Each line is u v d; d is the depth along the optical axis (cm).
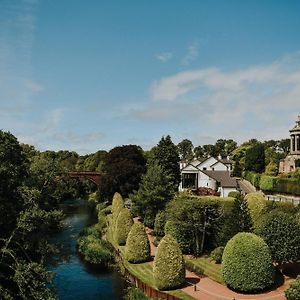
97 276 4619
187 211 4772
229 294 3603
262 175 8500
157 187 6181
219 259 4412
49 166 6125
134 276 4275
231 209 4700
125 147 10144
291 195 6912
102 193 9431
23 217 2866
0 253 2695
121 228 5684
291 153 9038
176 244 3922
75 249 5809
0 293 2489
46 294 2672
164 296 3647
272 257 3775
